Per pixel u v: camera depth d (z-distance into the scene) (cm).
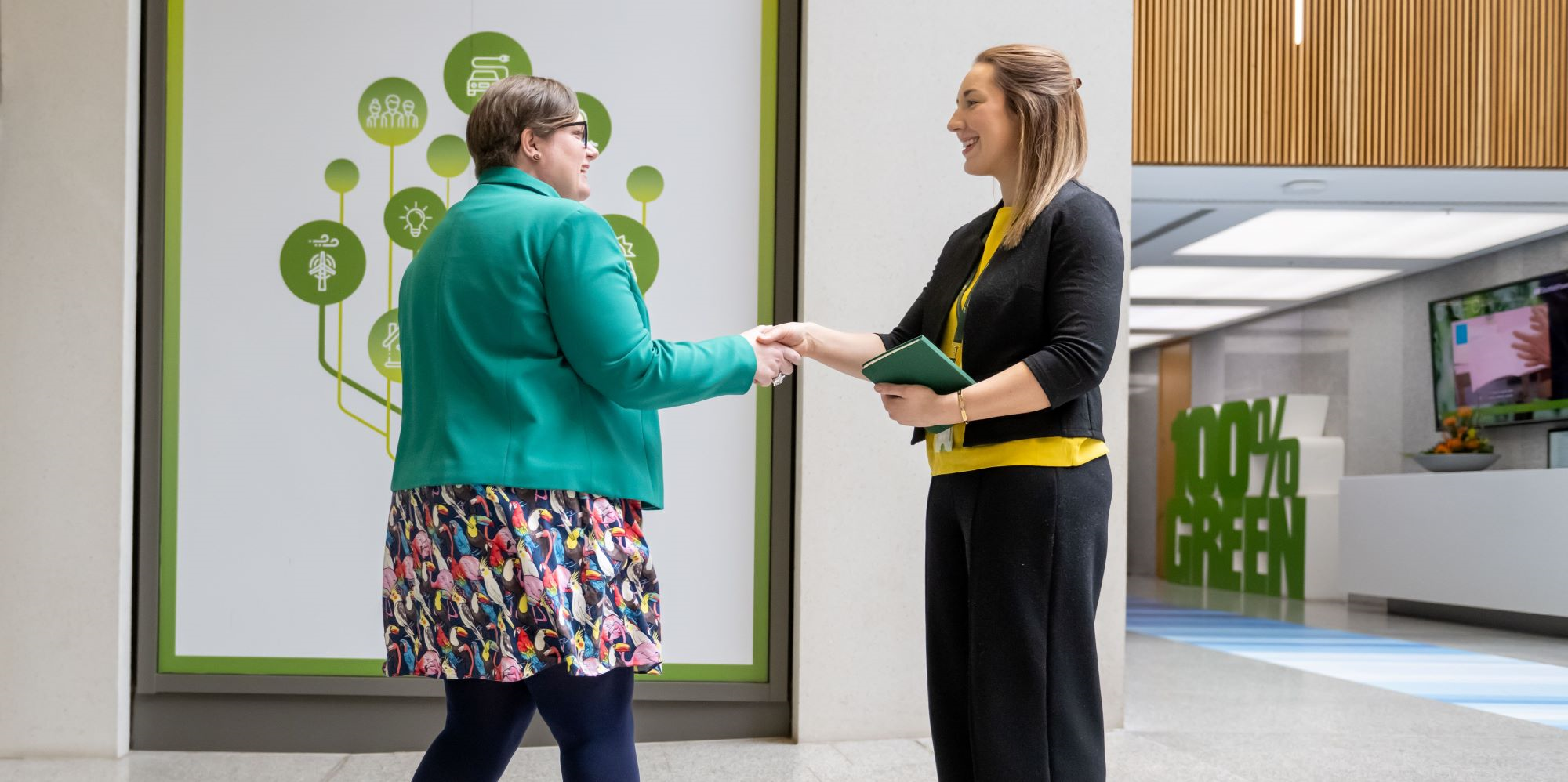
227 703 329
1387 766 323
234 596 327
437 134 335
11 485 316
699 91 343
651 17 341
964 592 183
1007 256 178
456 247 176
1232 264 998
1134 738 356
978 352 179
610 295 172
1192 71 659
